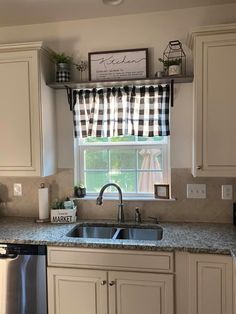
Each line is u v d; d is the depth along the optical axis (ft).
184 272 6.10
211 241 6.30
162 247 6.08
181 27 7.82
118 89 8.09
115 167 8.63
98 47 8.23
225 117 6.70
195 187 7.86
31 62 7.45
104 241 6.44
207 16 7.68
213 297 6.00
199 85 6.77
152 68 7.98
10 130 7.63
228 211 7.75
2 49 7.55
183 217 7.97
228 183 7.70
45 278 6.56
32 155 7.57
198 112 6.80
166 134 7.89
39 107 7.49
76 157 8.66
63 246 6.47
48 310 6.58
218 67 6.68
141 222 7.91
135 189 8.54
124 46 8.09
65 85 7.94
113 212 8.30
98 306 6.42
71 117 8.46
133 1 7.29
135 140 8.54
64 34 8.38
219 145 6.75
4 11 7.67
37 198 8.63
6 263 6.66
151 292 6.20
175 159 7.95
